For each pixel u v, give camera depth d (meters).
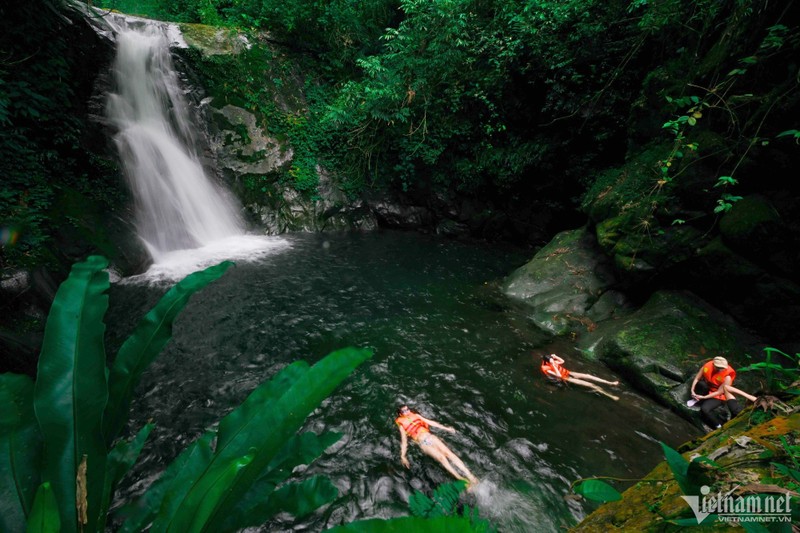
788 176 5.12
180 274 8.19
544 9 9.37
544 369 5.52
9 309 5.59
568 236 8.84
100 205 8.36
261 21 12.64
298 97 12.79
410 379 5.34
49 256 6.54
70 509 0.60
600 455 4.16
